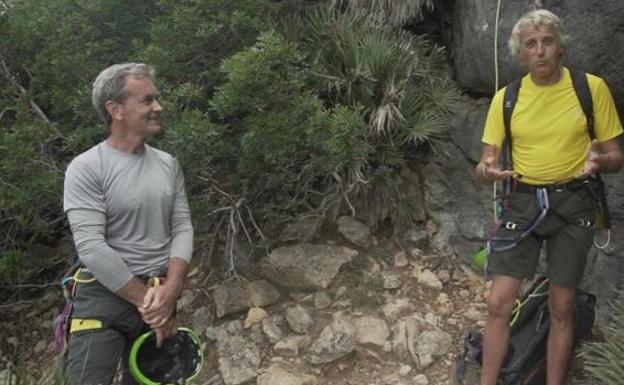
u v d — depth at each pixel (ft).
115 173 9.71
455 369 12.90
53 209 16.74
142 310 9.61
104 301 9.73
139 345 9.87
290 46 14.57
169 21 15.88
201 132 13.80
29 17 16.92
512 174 10.58
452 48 18.45
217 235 16.63
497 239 11.23
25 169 15.42
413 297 14.99
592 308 12.09
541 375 11.98
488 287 15.15
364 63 16.48
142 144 10.04
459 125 16.69
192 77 16.10
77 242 9.46
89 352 9.57
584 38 13.66
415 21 18.63
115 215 9.76
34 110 17.22
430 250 16.22
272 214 16.10
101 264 9.40
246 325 14.60
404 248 16.22
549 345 11.45
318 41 17.34
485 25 15.87
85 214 9.52
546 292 12.26
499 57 15.51
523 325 12.23
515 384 11.80
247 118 14.58
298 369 13.55
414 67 16.92
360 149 14.69
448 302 14.85
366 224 16.43
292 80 14.48
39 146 16.03
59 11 16.58
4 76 17.66
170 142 13.89
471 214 16.05
